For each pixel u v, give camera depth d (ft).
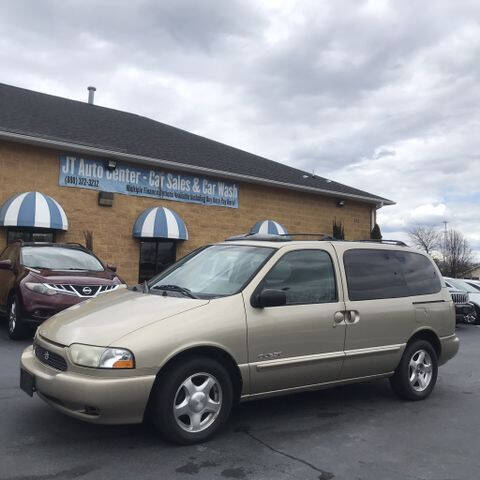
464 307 50.52
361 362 18.38
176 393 14.35
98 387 13.29
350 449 15.02
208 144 68.64
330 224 70.44
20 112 51.98
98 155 50.14
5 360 24.58
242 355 15.49
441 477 13.30
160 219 51.75
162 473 12.90
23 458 13.50
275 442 15.30
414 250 22.02
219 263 18.07
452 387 23.32
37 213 43.88
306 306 17.20
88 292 29.60
